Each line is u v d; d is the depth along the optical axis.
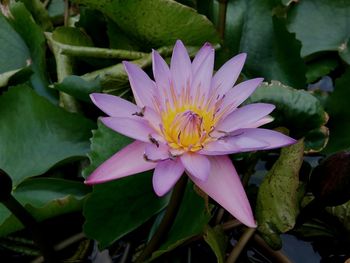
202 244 0.29
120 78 0.32
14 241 0.29
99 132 0.28
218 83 0.24
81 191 0.29
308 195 0.30
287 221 0.26
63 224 0.30
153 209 0.28
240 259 0.29
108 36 0.36
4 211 0.28
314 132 0.32
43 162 0.30
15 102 0.31
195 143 0.22
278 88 0.31
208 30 0.33
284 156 0.27
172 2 0.31
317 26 0.38
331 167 0.24
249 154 0.31
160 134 0.22
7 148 0.30
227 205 0.21
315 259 0.30
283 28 0.35
